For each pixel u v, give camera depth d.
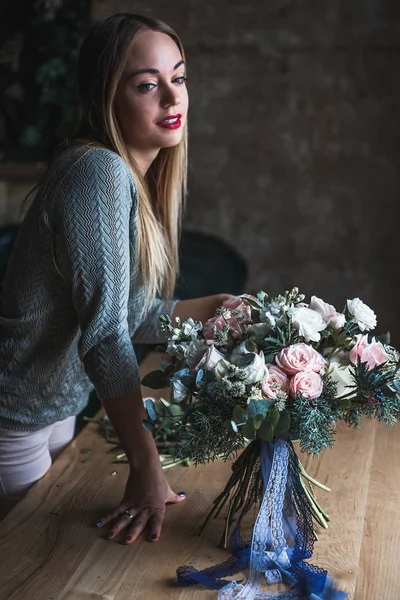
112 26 1.78
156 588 1.46
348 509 1.73
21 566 1.52
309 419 1.41
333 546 1.59
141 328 2.16
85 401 2.07
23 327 1.80
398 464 1.95
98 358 1.66
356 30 4.18
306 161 4.39
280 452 1.52
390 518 1.70
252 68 4.32
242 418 1.41
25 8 3.90
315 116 4.32
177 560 1.55
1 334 1.85
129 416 1.68
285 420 1.41
